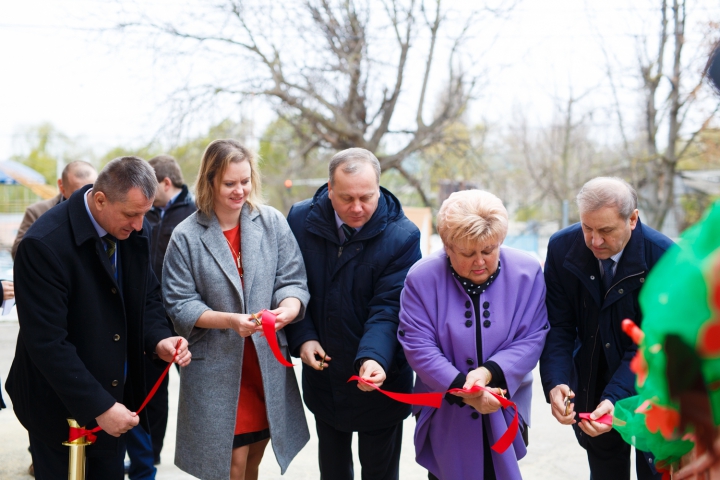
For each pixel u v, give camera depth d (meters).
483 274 2.05
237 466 2.43
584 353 2.28
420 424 2.23
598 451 2.31
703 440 1.13
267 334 2.15
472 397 1.97
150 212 3.69
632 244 2.11
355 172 2.22
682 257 1.13
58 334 1.98
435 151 10.96
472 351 2.10
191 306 2.33
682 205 13.51
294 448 2.51
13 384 2.15
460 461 2.13
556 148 16.20
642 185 12.92
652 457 2.08
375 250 2.38
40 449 2.14
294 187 13.88
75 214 2.05
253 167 2.48
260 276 2.40
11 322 7.13
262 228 2.46
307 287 2.46
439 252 2.23
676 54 10.09
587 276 2.20
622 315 2.16
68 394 1.97
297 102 9.12
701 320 1.08
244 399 2.45
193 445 2.36
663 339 1.15
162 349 2.28
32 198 23.08
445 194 11.55
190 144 10.30
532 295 2.15
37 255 1.97
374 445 2.49
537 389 4.91
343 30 9.12
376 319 2.31
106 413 2.01
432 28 9.41
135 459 3.07
